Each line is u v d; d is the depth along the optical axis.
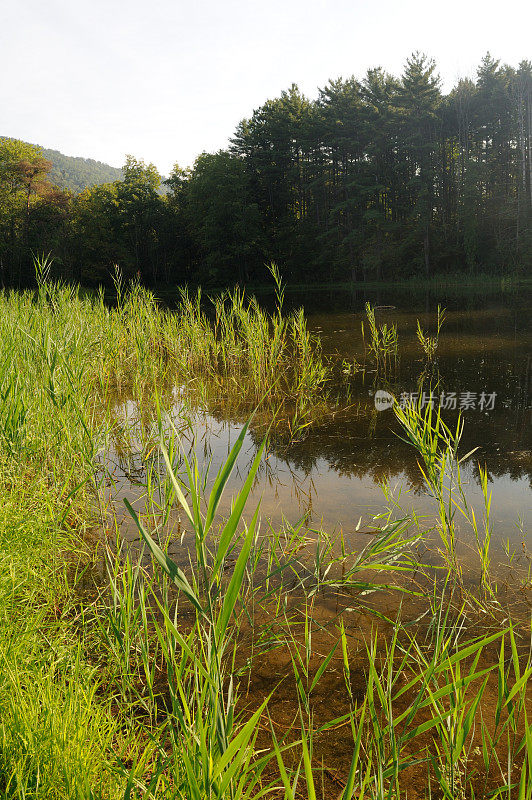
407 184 37.00
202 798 1.16
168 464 1.39
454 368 8.52
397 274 37.53
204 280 44.12
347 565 3.12
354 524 3.63
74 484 3.85
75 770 1.40
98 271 47.12
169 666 1.58
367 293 28.45
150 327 8.54
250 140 44.19
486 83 36.19
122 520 3.77
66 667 2.02
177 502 3.97
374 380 7.92
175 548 3.37
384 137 36.94
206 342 8.98
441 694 1.51
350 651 2.39
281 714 2.04
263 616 2.68
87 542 3.45
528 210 32.16
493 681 2.15
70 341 5.27
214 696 1.23
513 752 1.81
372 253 38.06
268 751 1.87
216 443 5.44
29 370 4.33
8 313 5.84
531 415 5.93
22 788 1.32
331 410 6.50
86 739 1.54
